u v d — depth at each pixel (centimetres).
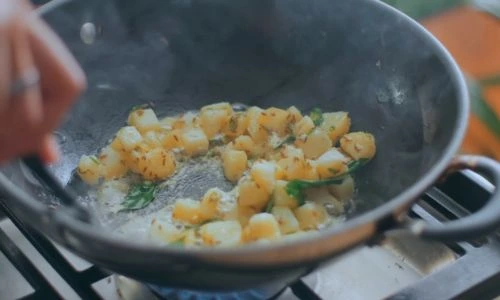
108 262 53
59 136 71
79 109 72
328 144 70
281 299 62
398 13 67
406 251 66
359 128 71
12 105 45
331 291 63
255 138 71
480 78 83
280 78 74
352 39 70
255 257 51
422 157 64
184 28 73
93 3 69
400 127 68
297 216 65
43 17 67
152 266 52
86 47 70
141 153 69
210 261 51
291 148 68
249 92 75
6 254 64
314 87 73
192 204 64
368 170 69
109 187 69
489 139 81
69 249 54
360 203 67
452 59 63
